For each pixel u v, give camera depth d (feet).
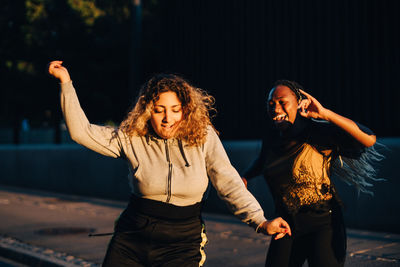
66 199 37.32
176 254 8.30
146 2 86.38
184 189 8.15
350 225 22.50
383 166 21.35
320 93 27.99
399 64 24.98
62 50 79.05
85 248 20.90
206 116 8.27
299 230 9.90
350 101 26.76
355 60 26.58
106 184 37.27
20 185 46.73
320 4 28.04
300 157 9.88
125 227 8.41
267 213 25.22
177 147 8.18
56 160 42.14
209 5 33.91
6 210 31.81
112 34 82.74
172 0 36.24
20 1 77.71
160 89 7.91
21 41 77.92
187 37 35.19
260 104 30.78
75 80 78.95
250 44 31.48
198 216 8.52
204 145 8.28
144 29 86.63
